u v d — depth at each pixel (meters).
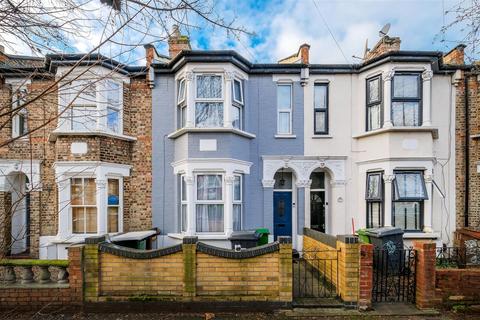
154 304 5.45
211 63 9.16
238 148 9.38
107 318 5.24
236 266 5.54
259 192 9.95
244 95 9.93
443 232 9.64
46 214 9.60
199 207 9.13
